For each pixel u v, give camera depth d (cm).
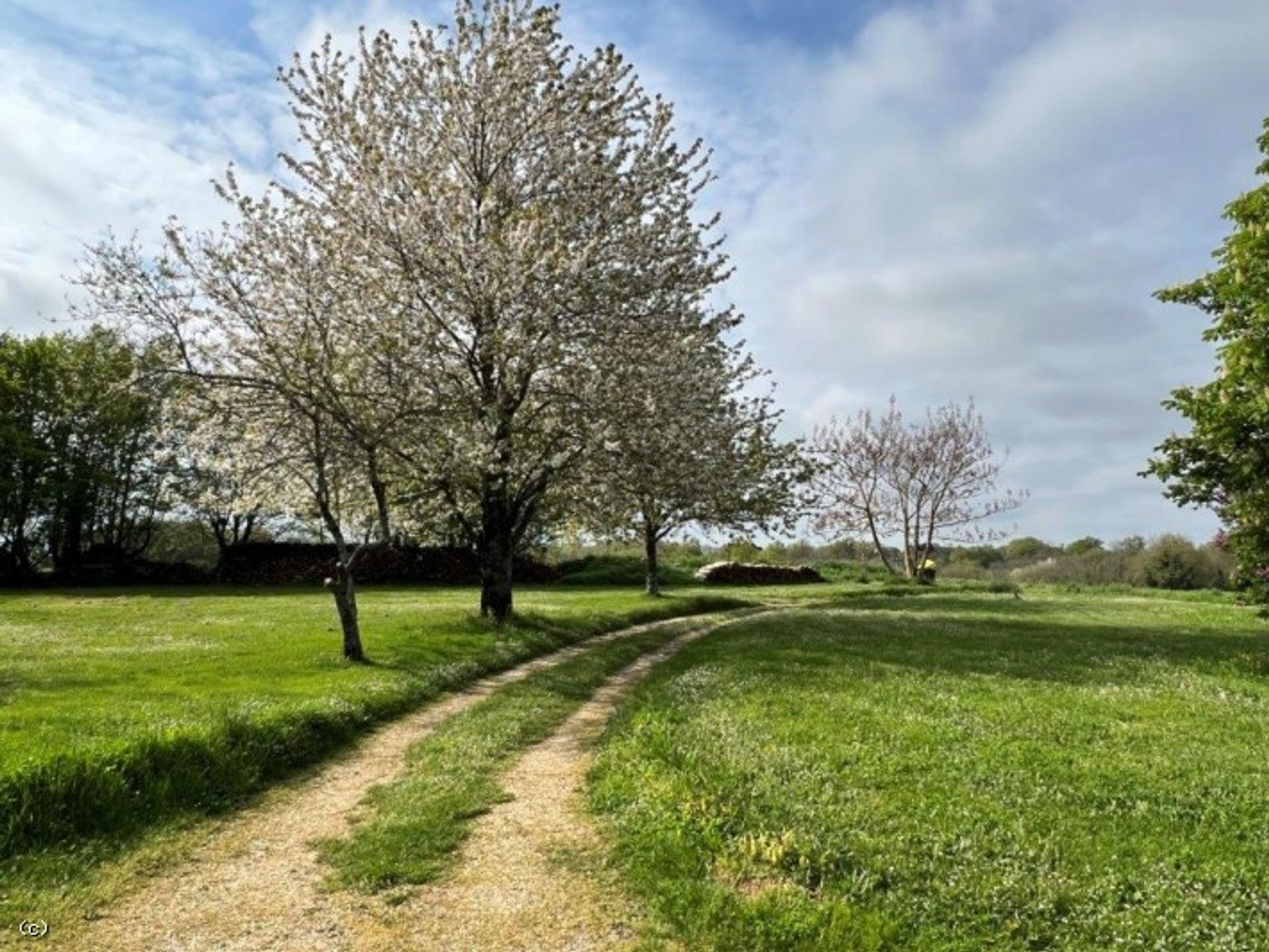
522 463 2769
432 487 2839
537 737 1533
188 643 2450
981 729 1370
